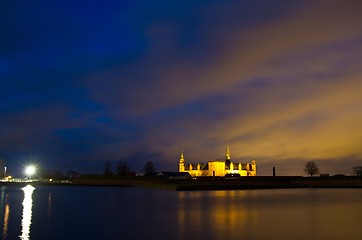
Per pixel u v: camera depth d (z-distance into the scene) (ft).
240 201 263.70
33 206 224.53
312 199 285.02
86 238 112.98
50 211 194.39
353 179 650.84
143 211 190.90
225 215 168.04
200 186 517.55
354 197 314.55
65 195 354.33
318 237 110.01
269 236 111.65
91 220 154.81
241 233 117.08
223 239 107.86
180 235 115.14
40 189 515.91
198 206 219.20
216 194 376.89
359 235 113.29
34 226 138.10
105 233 121.39
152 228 130.00
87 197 319.88
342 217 158.92
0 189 502.38
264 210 192.03
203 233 117.91
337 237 109.81
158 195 355.97
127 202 258.57
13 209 204.23
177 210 194.70
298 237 110.22
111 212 187.83
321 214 171.32
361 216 163.22
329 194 369.71
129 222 147.13
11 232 124.57
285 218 155.43
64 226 137.39
